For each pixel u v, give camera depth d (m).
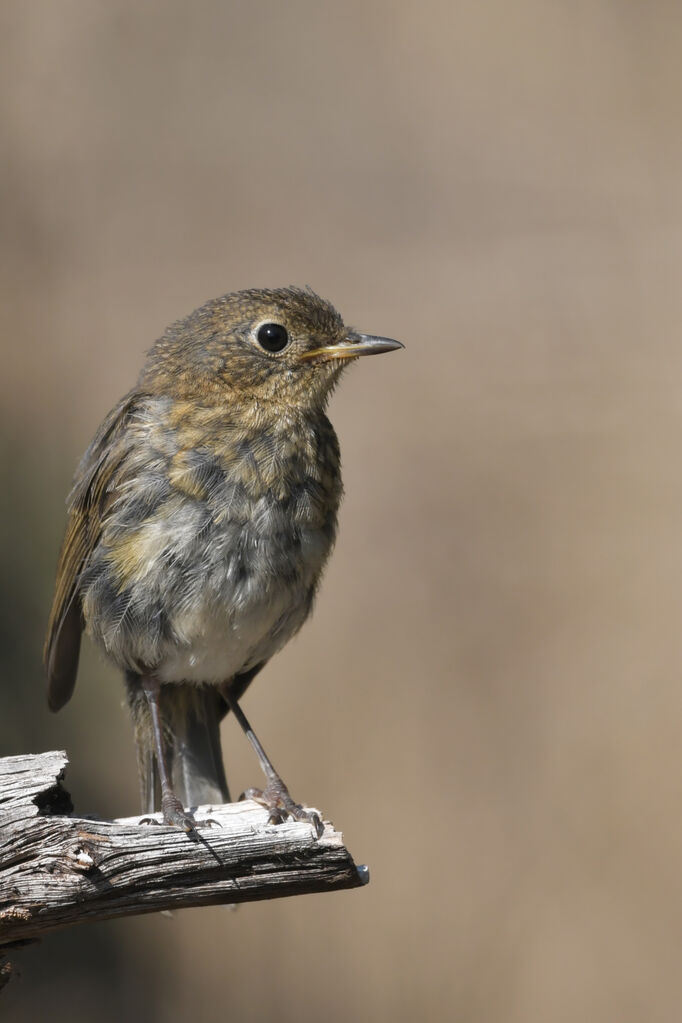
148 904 7.28
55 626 9.88
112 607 9.17
